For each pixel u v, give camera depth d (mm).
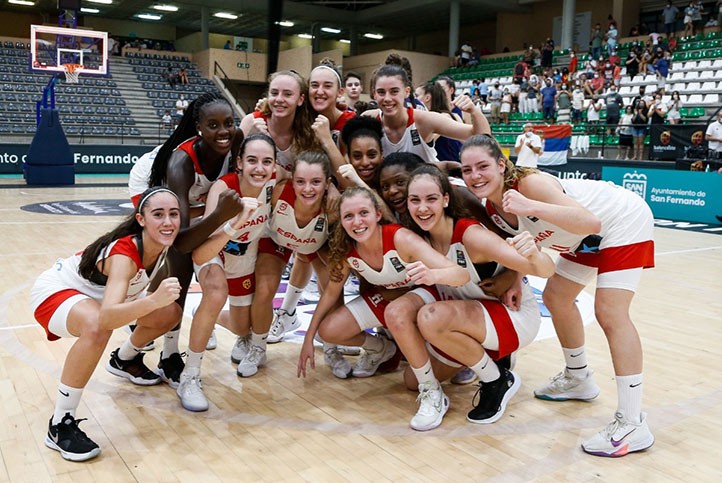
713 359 3896
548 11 24219
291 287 4195
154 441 2777
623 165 12430
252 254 3506
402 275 3148
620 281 2789
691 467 2584
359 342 3527
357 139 3359
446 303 2979
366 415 3100
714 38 17031
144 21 29031
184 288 3299
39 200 11617
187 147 3234
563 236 2883
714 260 7176
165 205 2648
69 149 14391
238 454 2666
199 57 25312
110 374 3582
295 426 2957
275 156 3178
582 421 3035
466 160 2803
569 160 13297
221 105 3109
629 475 2514
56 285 2859
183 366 3473
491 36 28188
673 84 15914
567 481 2459
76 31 17734
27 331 4238
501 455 2682
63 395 2646
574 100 15922
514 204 2594
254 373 3635
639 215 2840
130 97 21953
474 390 3496
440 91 4949
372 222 2984
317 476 2484
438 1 23359
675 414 3092
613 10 22031
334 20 26422
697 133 11680
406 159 3223
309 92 3555
